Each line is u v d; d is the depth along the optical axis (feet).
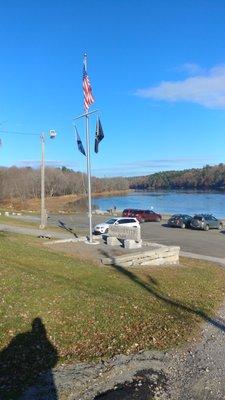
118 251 77.51
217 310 45.19
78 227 157.99
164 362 29.14
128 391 24.36
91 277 52.60
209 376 27.30
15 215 218.59
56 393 23.47
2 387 23.52
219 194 577.84
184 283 57.41
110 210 260.62
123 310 39.17
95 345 30.66
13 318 32.68
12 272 46.62
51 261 58.75
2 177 436.35
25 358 27.17
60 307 36.83
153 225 177.99
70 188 534.37
